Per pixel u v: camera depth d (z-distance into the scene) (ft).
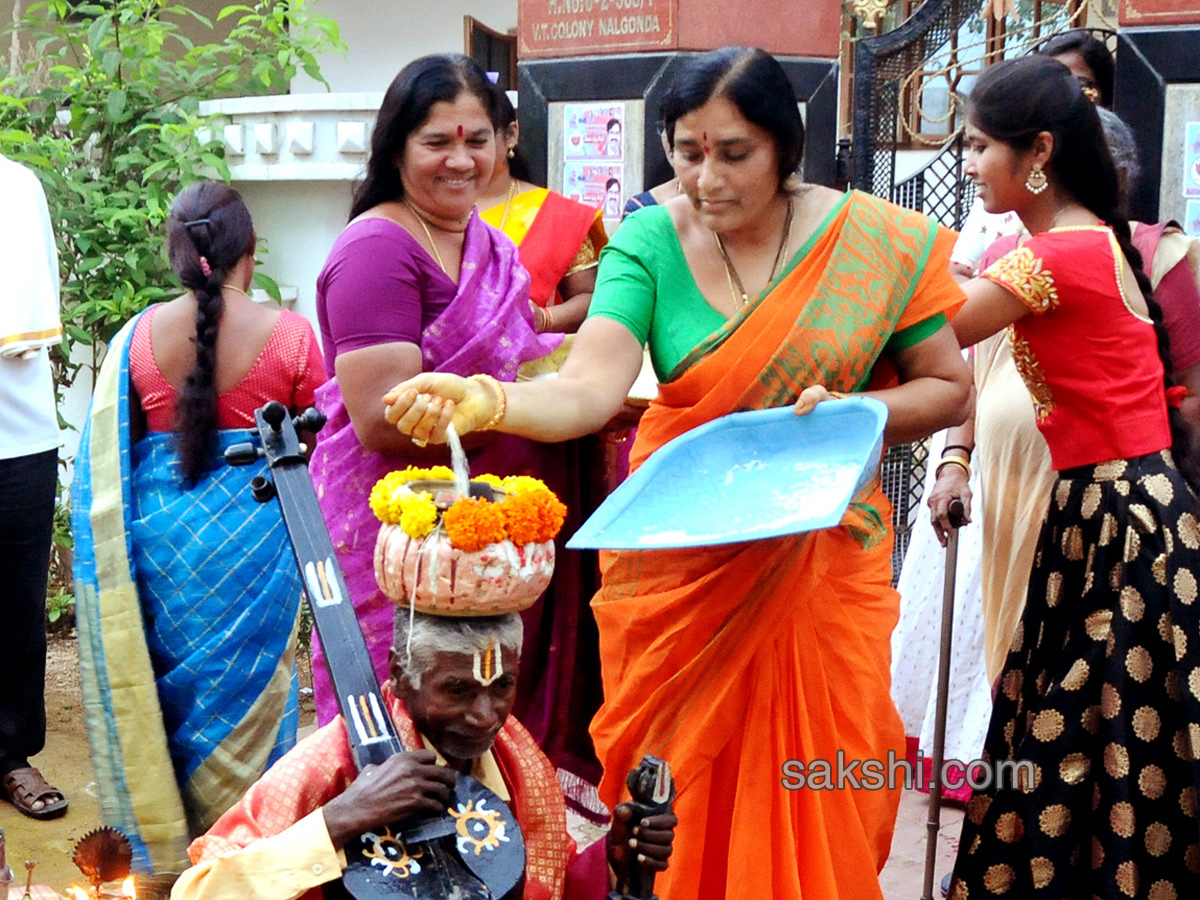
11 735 16.97
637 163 20.57
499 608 7.36
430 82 11.57
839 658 10.80
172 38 34.81
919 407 10.88
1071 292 11.82
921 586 16.92
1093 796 11.86
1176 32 18.42
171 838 14.58
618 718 10.95
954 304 10.94
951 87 25.12
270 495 8.25
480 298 12.05
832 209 10.93
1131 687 11.71
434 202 11.86
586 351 10.89
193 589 14.38
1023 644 12.45
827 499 9.57
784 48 20.29
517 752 8.19
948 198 24.66
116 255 23.90
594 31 20.63
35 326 16.51
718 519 9.84
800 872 10.55
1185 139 18.60
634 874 7.73
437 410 9.48
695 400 10.89
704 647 10.54
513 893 7.11
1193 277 13.43
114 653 14.42
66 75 25.85
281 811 7.32
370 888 6.73
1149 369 12.06
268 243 24.95
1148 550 11.75
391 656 7.60
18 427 16.65
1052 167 12.24
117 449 14.47
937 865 15.02
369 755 7.17
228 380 14.53
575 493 13.08
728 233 10.97
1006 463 13.98
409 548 7.27
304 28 26.99
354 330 11.47
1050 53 16.78
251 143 24.36
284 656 14.82
